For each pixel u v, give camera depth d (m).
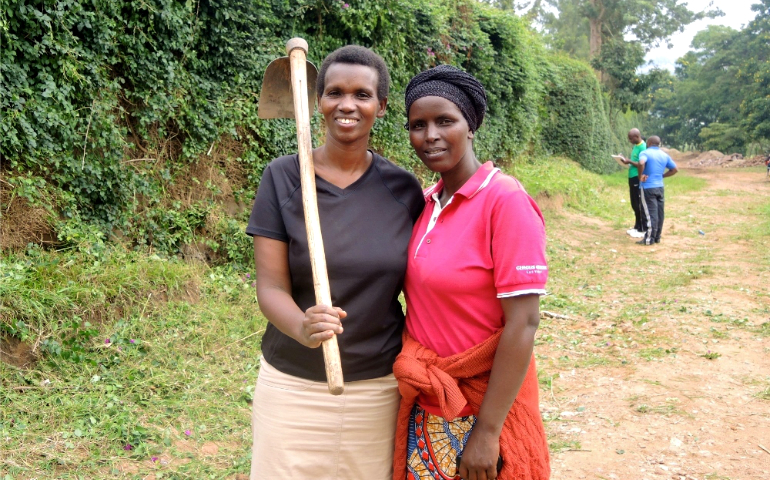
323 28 7.34
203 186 6.00
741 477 3.28
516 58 13.09
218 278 5.35
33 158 4.58
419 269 1.86
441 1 10.76
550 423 3.97
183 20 5.55
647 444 3.65
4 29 4.29
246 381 4.04
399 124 8.65
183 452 3.25
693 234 11.16
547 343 5.46
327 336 1.62
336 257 1.87
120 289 4.35
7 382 3.47
